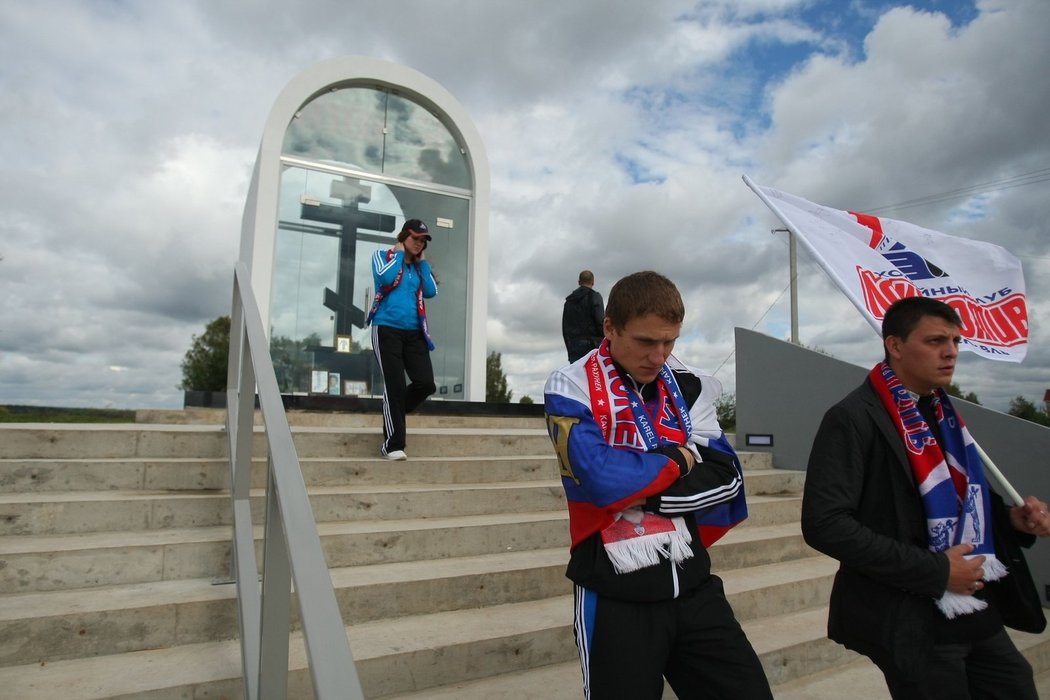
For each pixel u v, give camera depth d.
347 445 4.30
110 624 2.37
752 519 4.47
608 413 1.68
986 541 1.86
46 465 3.28
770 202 2.87
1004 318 2.82
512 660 2.67
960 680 1.79
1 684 2.12
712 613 1.71
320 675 1.09
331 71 8.13
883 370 1.94
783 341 6.01
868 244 2.85
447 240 8.76
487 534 3.44
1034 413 14.54
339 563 3.09
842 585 1.92
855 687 3.03
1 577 2.54
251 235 7.88
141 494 3.33
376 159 8.44
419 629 2.71
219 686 2.19
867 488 1.86
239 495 2.81
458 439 4.71
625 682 1.60
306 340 7.86
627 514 1.65
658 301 1.62
